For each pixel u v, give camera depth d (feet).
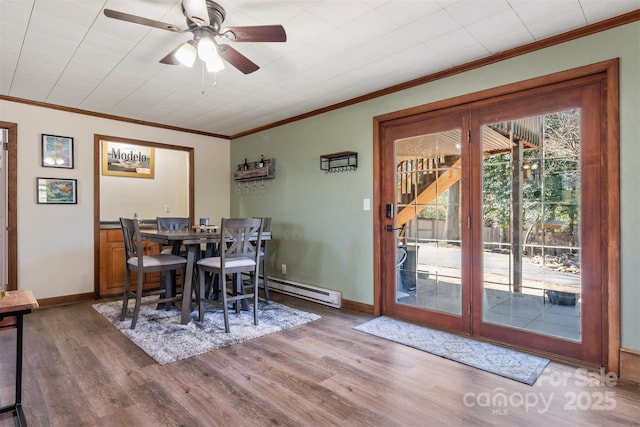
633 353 6.95
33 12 6.79
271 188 15.53
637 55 6.91
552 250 8.25
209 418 5.79
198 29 6.30
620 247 7.11
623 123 7.07
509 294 8.93
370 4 6.56
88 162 13.33
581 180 7.80
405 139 10.87
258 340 9.22
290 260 14.58
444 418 5.82
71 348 8.62
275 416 5.86
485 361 7.96
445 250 10.07
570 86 7.88
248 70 7.70
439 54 8.71
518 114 8.64
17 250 11.82
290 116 14.24
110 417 5.80
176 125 15.61
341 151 12.49
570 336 7.99
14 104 11.79
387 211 11.32
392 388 6.78
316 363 7.86
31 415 5.83
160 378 7.13
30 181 12.09
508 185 8.89
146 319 10.89
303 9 6.72
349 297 12.24
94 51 8.46
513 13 6.88
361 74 9.96
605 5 6.61
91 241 13.37
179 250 12.10
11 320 10.52
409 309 10.85
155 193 18.08
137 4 6.54
